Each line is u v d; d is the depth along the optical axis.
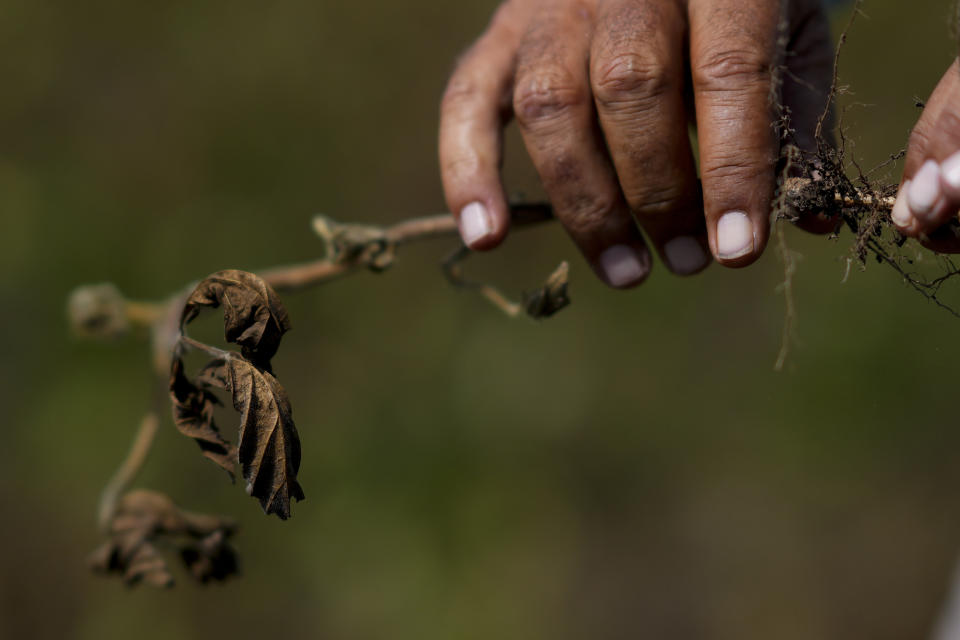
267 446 0.95
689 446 4.01
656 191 1.28
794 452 3.88
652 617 3.77
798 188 1.17
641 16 1.25
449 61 4.61
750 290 4.03
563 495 3.92
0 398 3.71
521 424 4.01
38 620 3.46
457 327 4.21
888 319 3.73
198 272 4.23
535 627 3.56
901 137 2.85
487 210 1.45
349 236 1.43
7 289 3.88
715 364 4.03
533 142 1.34
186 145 4.36
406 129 4.61
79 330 1.69
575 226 1.37
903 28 4.04
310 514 3.71
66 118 4.28
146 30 4.40
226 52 4.48
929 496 3.76
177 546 1.42
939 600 3.66
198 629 3.43
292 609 3.52
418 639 3.47
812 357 3.85
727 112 1.19
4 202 4.02
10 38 4.25
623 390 4.09
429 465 3.91
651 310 4.16
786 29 1.26
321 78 4.54
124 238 4.20
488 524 3.77
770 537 3.89
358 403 4.04
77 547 3.49
